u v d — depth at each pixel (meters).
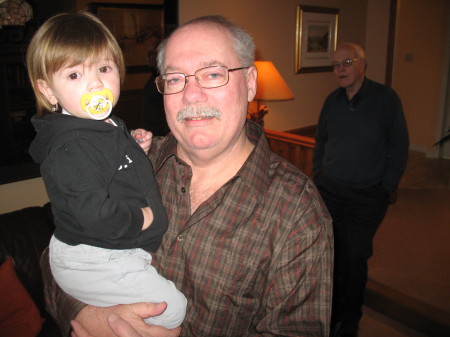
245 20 3.90
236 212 1.05
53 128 0.91
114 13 2.88
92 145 0.90
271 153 1.20
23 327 1.92
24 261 2.10
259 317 1.06
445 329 2.48
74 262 0.98
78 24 0.93
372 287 2.91
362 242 2.50
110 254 0.98
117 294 0.99
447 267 3.19
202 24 1.06
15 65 2.49
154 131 3.07
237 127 1.06
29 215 2.24
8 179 2.55
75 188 0.86
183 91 1.03
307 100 4.87
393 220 4.06
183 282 1.08
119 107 3.03
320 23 4.66
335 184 2.63
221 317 1.03
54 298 1.16
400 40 6.18
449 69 5.72
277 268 1.01
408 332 2.60
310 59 4.71
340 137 2.58
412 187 5.00
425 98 6.11
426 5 5.78
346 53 2.47
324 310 1.00
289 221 1.02
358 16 5.07
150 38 3.13
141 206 1.01
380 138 2.47
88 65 0.91
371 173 2.50
